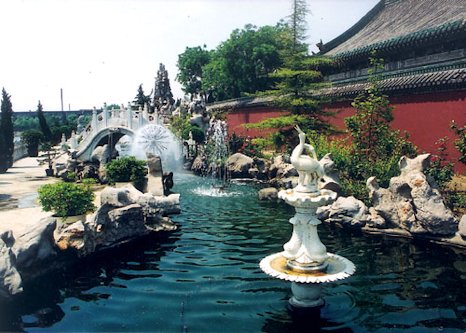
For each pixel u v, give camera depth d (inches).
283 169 1041.5
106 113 1430.9
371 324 354.0
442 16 1108.5
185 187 1070.4
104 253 553.9
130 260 528.4
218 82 2460.6
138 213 608.7
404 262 498.0
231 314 376.8
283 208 807.7
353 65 1291.8
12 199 859.4
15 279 423.5
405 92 962.7
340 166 834.8
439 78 861.8
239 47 2279.8
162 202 755.4
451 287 425.1
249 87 2320.4
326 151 879.1
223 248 566.9
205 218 733.9
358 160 820.0
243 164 1202.6
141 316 378.9
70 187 653.3
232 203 861.8
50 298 423.5
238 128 1838.1
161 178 937.5
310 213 370.3
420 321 357.7
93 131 1421.0
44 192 638.5
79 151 1402.6
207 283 449.4
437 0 1245.7
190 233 642.8
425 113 928.9
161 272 485.7
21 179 1217.4
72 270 497.7
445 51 1005.8
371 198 647.8
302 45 1111.6
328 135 1087.6
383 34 1283.2
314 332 343.0
